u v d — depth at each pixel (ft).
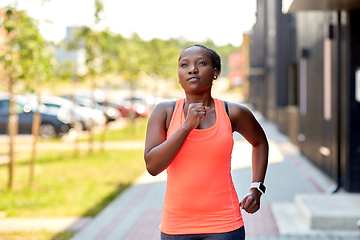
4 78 25.03
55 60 26.84
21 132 56.80
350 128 22.30
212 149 6.88
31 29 23.30
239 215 7.20
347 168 22.38
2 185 27.27
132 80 67.72
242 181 27.45
